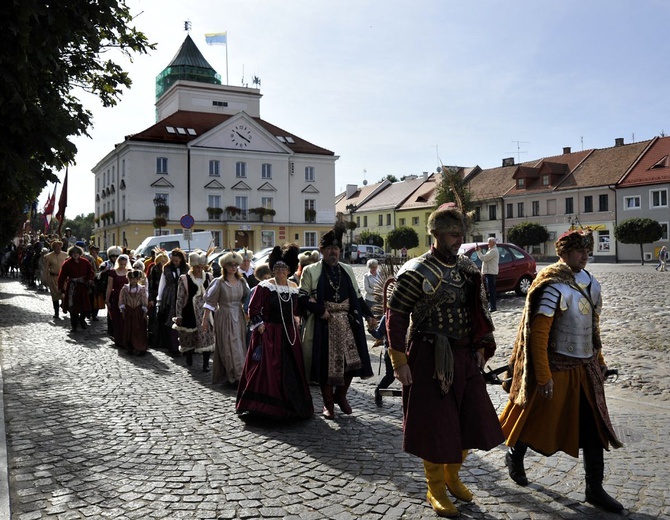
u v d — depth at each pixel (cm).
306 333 639
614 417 595
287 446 529
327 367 623
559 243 404
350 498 411
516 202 6141
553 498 407
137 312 1024
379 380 827
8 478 442
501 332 1207
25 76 812
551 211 5812
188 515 385
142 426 588
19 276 3775
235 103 6366
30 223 4003
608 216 5341
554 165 5875
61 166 928
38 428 575
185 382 804
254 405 603
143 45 1123
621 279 2411
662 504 391
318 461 488
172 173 5438
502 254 1738
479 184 6694
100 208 6469
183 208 5466
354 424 607
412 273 385
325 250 650
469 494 403
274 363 613
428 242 7006
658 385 724
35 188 899
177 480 445
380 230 7688
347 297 645
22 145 869
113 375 841
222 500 408
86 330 1334
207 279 935
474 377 392
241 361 775
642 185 5091
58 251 1573
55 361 948
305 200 5953
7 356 985
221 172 5594
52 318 1561
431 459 371
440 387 376
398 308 387
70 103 1007
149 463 482
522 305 1582
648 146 5438
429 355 384
